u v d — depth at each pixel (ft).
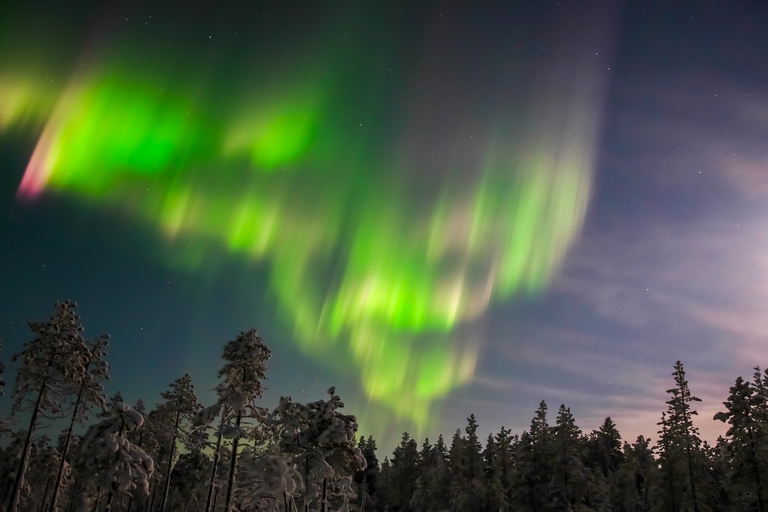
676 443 150.51
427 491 217.97
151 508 157.28
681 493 156.15
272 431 94.89
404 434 266.77
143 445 124.88
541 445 164.45
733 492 139.64
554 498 149.59
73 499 127.34
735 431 126.82
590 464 253.24
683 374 155.53
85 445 78.33
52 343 88.07
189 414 121.19
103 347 96.58
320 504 96.53
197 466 154.10
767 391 124.98
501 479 196.85
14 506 82.94
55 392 90.07
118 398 139.33
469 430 211.00
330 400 99.50
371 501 261.85
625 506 211.82
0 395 85.92
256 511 94.43
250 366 93.61
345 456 97.55
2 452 126.72
